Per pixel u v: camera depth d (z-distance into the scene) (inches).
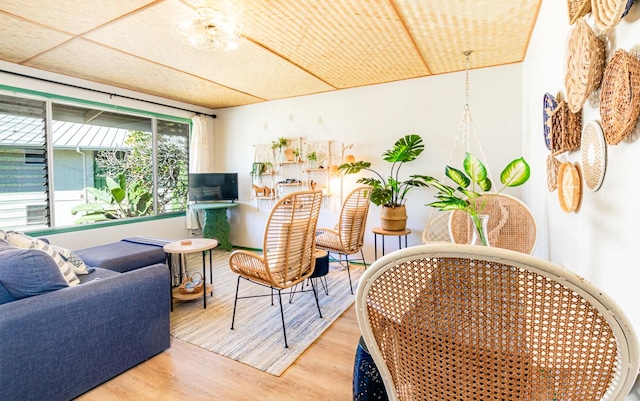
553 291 20.9
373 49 114.0
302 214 86.3
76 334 66.2
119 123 165.8
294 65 129.6
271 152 190.9
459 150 140.9
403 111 151.9
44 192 136.9
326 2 83.7
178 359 80.9
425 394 27.9
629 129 32.6
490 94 134.3
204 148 200.8
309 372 75.5
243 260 90.8
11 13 87.8
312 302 117.3
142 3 83.3
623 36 34.7
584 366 22.0
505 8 86.7
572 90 49.6
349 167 150.2
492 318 23.0
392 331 28.3
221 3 83.5
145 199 178.9
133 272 79.5
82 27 95.8
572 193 54.4
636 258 32.3
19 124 129.0
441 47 113.0
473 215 65.5
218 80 149.0
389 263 25.3
